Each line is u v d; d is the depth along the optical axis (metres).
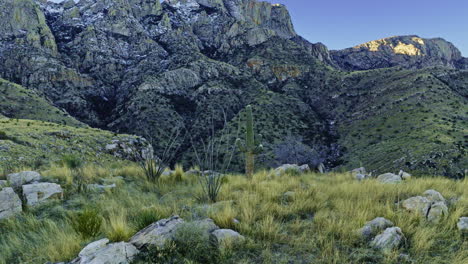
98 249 3.76
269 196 6.85
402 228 4.66
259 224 4.88
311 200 6.51
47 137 32.19
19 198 6.28
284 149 82.19
